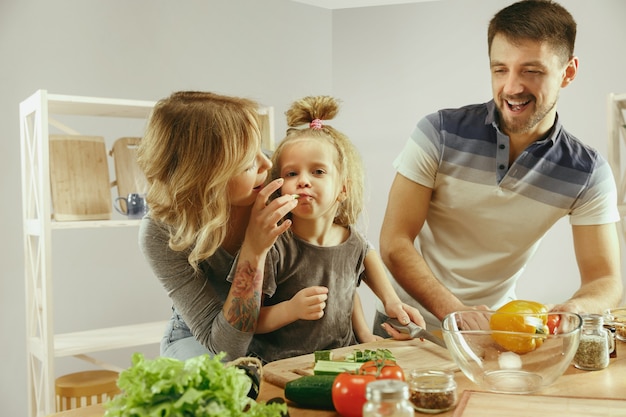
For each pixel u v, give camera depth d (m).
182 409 0.74
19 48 3.22
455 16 3.90
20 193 3.24
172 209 1.37
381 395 0.77
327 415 1.00
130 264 3.53
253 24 3.96
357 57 4.15
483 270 1.94
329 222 1.54
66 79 3.34
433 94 3.97
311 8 4.17
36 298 2.79
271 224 1.35
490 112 1.83
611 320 1.46
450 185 1.89
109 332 3.02
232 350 1.36
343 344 1.55
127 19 3.51
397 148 4.05
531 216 1.87
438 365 1.26
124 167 3.10
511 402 1.02
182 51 3.70
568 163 1.83
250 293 1.36
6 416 3.21
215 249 1.36
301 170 1.48
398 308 1.55
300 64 4.14
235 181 1.38
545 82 1.70
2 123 3.19
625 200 3.02
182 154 1.34
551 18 1.68
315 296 1.39
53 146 2.87
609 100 2.89
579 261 1.89
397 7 4.04
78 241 3.37
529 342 1.06
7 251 3.21
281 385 1.16
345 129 4.18
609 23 3.52
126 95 3.52
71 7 3.35
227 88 3.88
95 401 2.78
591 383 1.13
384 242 1.87
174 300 1.43
